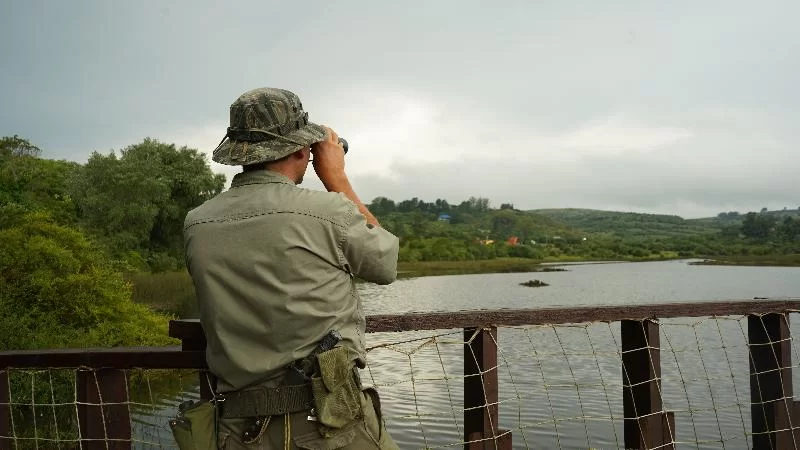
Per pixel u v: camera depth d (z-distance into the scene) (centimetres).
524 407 1370
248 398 215
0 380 317
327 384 208
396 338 1670
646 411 344
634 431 348
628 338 355
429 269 12456
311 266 214
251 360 213
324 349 212
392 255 226
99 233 5038
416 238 16375
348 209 222
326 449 209
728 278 9144
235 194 226
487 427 313
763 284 7638
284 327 212
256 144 227
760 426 381
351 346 222
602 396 1477
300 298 212
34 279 2022
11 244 2147
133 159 5703
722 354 2048
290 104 233
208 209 226
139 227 5372
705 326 2647
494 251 17700
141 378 1230
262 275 212
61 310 2033
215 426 223
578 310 325
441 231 19975
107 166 5297
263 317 213
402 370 1598
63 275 2131
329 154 247
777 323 375
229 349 215
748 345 384
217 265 217
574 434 1195
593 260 18738
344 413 211
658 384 343
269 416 211
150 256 5453
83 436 303
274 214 216
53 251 2130
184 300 3872
